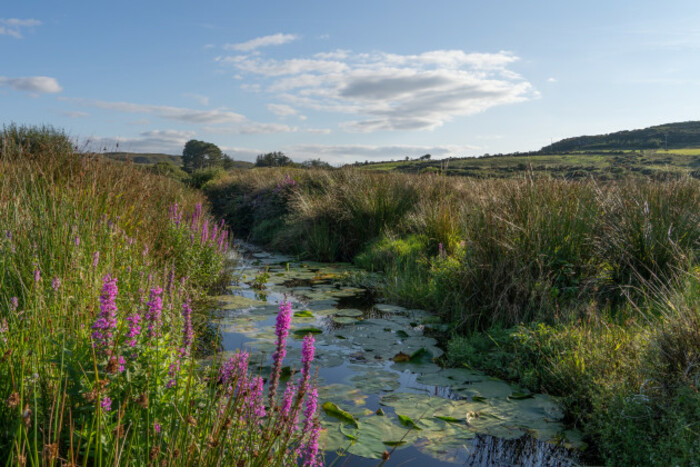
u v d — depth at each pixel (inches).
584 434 129.2
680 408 117.6
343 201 429.4
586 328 170.7
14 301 112.9
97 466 72.1
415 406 143.3
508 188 250.4
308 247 420.8
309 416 91.3
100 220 195.9
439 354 188.4
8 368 88.3
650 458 109.0
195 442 79.8
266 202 576.4
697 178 249.8
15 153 257.8
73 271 139.8
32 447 77.0
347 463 114.4
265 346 188.2
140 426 82.1
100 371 83.3
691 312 138.8
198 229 292.5
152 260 216.8
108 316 88.4
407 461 115.9
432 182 447.8
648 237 207.3
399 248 344.2
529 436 129.3
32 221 171.0
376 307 256.4
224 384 98.7
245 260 406.9
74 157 258.2
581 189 243.8
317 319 235.9
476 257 223.6
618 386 129.6
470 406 144.3
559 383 154.6
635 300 195.2
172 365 97.2
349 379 162.9
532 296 199.8
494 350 185.0
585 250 217.8
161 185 406.0
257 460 82.3
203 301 252.1
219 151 1801.2
